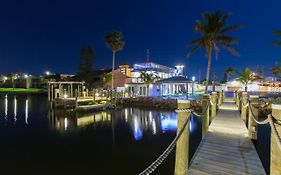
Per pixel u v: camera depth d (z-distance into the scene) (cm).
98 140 1340
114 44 3738
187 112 598
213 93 1392
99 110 2823
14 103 3941
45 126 1806
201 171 592
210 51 3011
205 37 2997
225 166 621
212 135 934
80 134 1508
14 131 1619
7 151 1126
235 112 1603
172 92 4994
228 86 6172
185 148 593
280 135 389
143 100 3338
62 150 1141
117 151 1120
